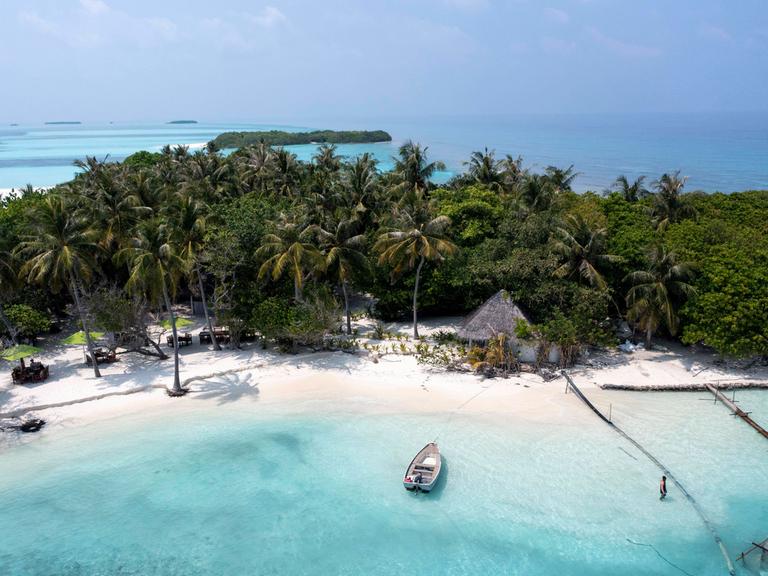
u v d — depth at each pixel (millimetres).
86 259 38312
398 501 26422
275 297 42906
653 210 56875
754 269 38188
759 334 35938
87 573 22719
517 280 43969
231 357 42812
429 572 22406
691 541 23781
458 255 48500
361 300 59031
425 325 50281
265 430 32656
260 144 84688
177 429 32938
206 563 23094
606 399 35562
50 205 36375
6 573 22703
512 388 37062
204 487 27688
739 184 148000
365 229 54844
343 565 22812
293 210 50125
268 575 22422
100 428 33125
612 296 45562
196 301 54156
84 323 38531
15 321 41250
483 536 24172
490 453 29797
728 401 34750
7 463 29766
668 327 40250
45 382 38438
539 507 25797
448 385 37688
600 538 23969
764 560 22359
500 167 80000
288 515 25672
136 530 24938
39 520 25594
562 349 39344
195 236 42281
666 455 29547
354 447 30750
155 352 43688
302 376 39500
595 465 28703
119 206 49750
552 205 56250
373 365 40969
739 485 27156
